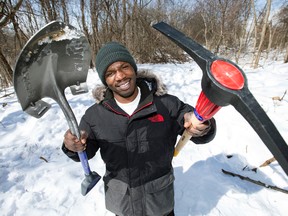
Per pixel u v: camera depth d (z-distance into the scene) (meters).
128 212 1.35
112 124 1.19
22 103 0.88
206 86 0.70
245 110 0.61
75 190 2.19
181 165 2.47
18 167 2.57
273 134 0.56
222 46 12.20
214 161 2.51
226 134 2.95
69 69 0.94
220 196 2.05
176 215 1.91
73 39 0.89
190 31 13.35
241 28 11.29
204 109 0.82
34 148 2.95
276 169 2.30
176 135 1.29
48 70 0.88
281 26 11.98
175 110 1.23
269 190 2.09
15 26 6.75
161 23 0.82
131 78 1.10
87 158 1.16
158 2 11.56
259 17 10.52
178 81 6.23
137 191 1.29
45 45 0.84
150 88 1.21
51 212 1.96
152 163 1.24
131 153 1.21
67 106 0.94
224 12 10.67
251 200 2.01
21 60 0.81
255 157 2.54
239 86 0.63
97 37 9.17
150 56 11.59
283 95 4.09
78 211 1.97
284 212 1.91
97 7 8.99
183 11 13.24
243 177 2.22
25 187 2.25
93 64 8.84
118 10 10.24
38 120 3.63
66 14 8.40
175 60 11.78
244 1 10.20
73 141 0.94
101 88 1.22
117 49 1.06
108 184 1.36
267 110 3.58
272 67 7.60
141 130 1.18
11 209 2.00
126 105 1.20
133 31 11.16
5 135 3.32
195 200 2.03
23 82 0.85
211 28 11.97
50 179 2.35
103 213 1.93
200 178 2.27
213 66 0.67
